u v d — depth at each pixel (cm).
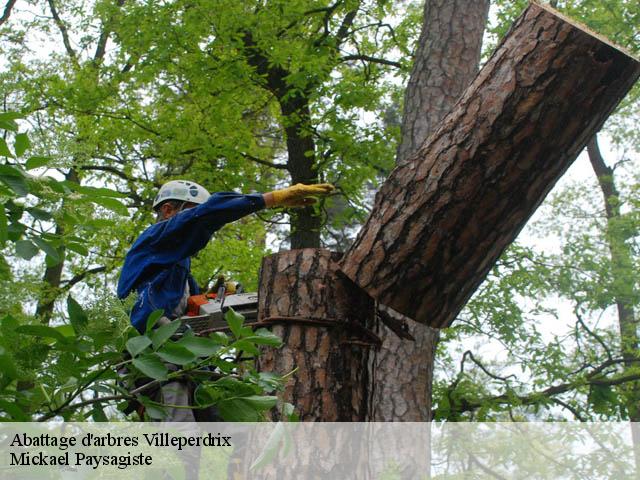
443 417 1119
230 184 1176
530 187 310
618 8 1223
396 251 320
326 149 1188
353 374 336
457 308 334
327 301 339
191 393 336
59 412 217
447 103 762
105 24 1223
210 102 1204
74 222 254
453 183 312
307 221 1156
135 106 1244
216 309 367
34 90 1166
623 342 1248
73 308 213
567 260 1241
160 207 405
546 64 301
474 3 798
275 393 328
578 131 305
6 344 210
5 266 251
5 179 228
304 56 1128
